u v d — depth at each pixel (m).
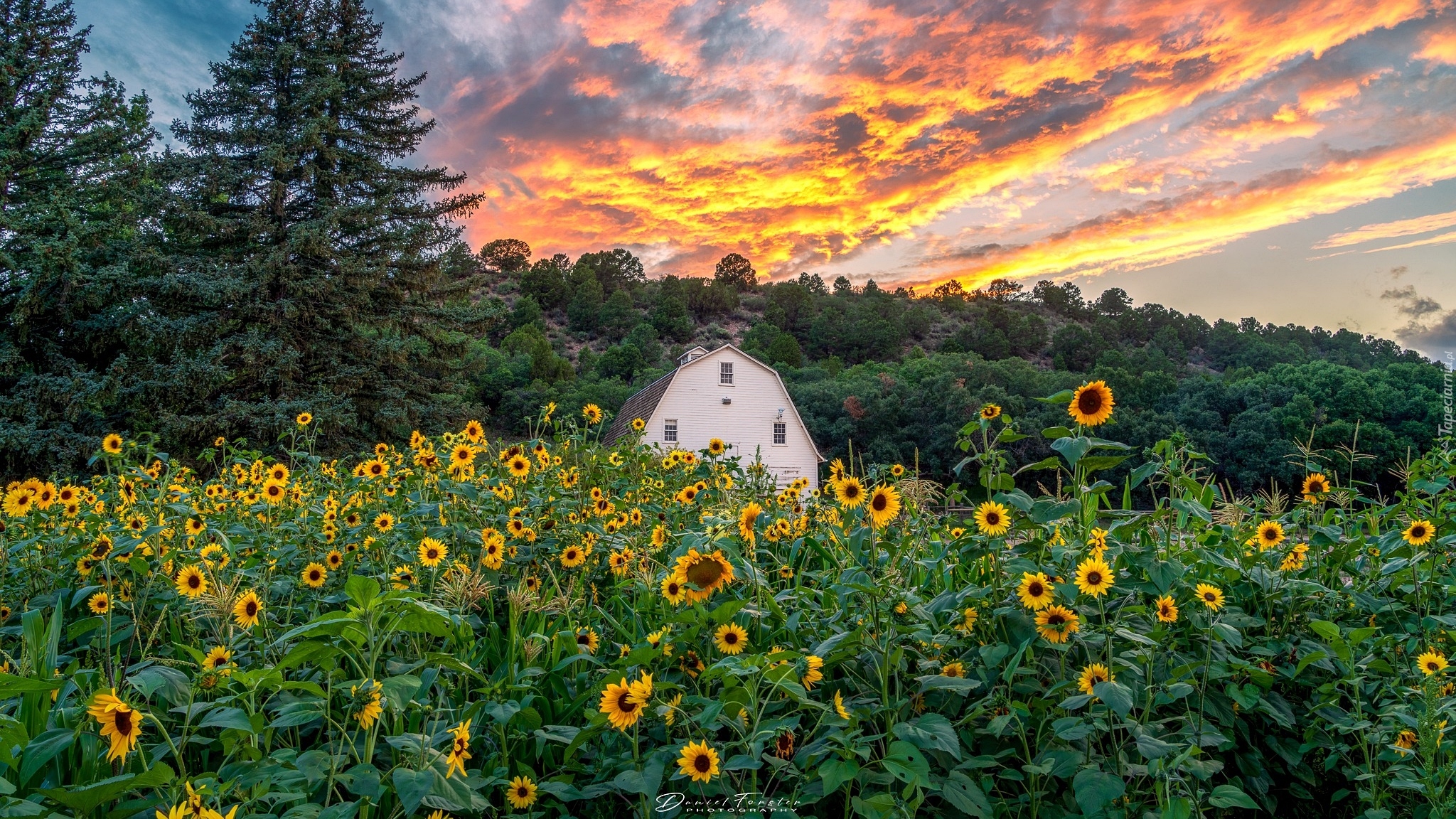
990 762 2.18
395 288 21.42
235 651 2.43
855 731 2.08
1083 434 2.62
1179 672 2.31
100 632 2.62
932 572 2.97
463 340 23.27
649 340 82.44
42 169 20.92
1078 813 2.17
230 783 1.72
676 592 2.42
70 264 17.67
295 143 20.38
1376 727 2.33
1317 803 2.63
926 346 111.62
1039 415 48.34
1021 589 2.33
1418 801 2.29
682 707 2.25
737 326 114.38
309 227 19.67
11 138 20.03
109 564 2.83
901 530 2.97
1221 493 3.30
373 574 3.20
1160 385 55.31
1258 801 2.47
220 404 18.05
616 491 4.68
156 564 2.97
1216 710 2.44
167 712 2.08
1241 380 58.94
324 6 22.55
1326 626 2.43
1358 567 3.31
